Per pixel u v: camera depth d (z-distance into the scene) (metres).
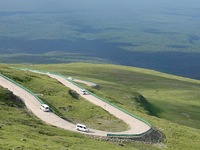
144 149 98.81
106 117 122.88
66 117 115.19
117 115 127.88
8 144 66.44
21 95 121.06
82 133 97.69
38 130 86.88
